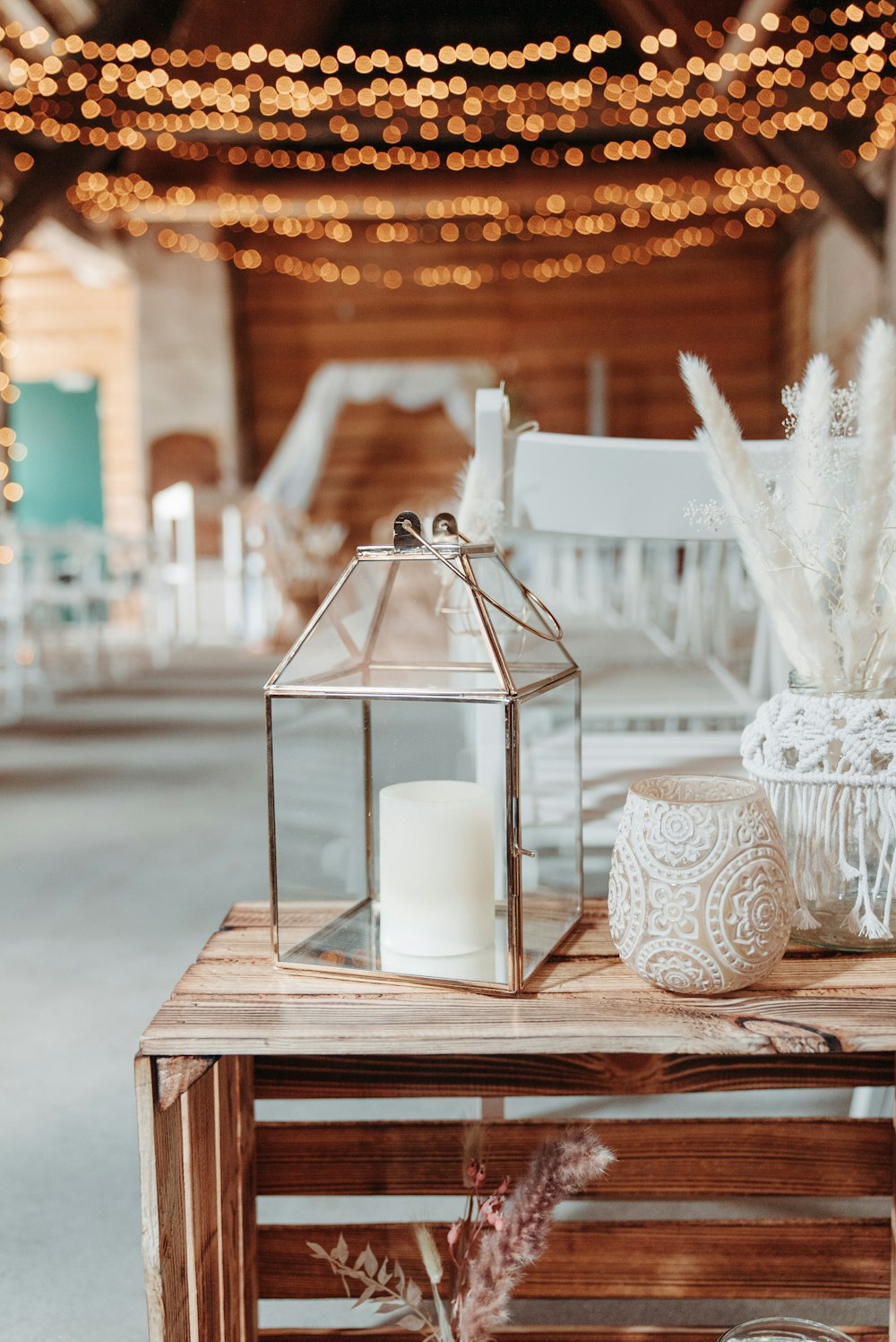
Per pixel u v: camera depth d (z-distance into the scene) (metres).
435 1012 0.75
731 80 6.50
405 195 8.32
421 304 9.05
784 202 7.70
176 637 8.54
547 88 7.08
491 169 8.72
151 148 8.01
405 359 9.08
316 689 0.80
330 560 7.62
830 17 6.30
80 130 6.84
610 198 8.40
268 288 9.02
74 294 9.34
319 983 0.81
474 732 0.87
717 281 8.98
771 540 0.83
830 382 0.85
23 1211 1.27
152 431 8.68
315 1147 0.95
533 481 1.20
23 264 9.32
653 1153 0.92
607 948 0.88
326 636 0.85
